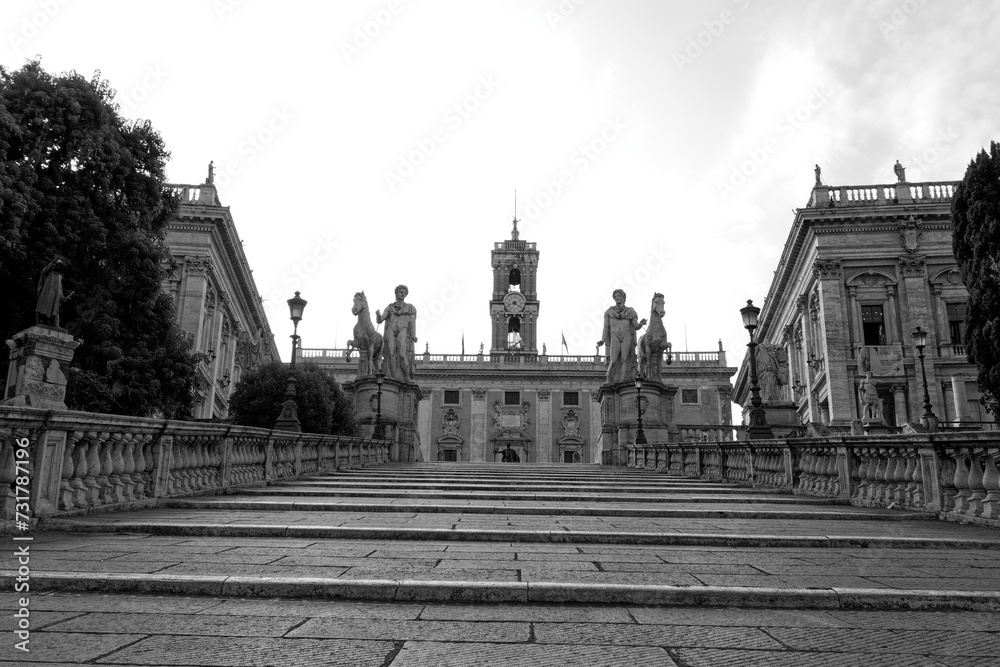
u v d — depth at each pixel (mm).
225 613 3941
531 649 3344
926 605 4281
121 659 3062
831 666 3131
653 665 3117
